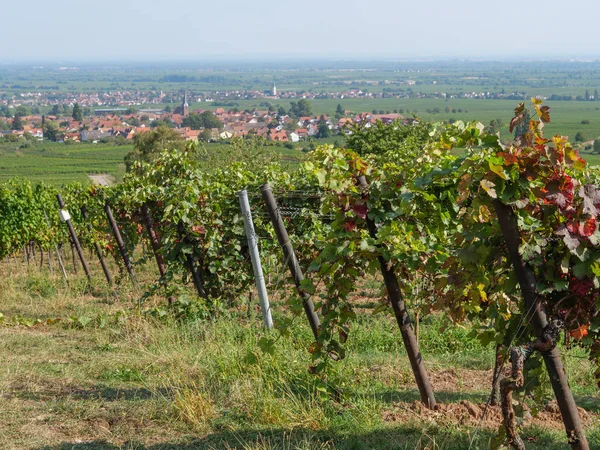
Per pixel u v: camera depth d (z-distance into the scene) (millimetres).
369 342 10320
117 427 6812
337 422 6730
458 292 5852
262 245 12930
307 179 12867
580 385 8250
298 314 7301
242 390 7492
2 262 26281
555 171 4961
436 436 6242
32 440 6500
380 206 6887
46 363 9242
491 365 9188
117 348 10172
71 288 16812
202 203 12695
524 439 6301
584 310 5281
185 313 12070
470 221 5375
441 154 6875
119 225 17562
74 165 144625
